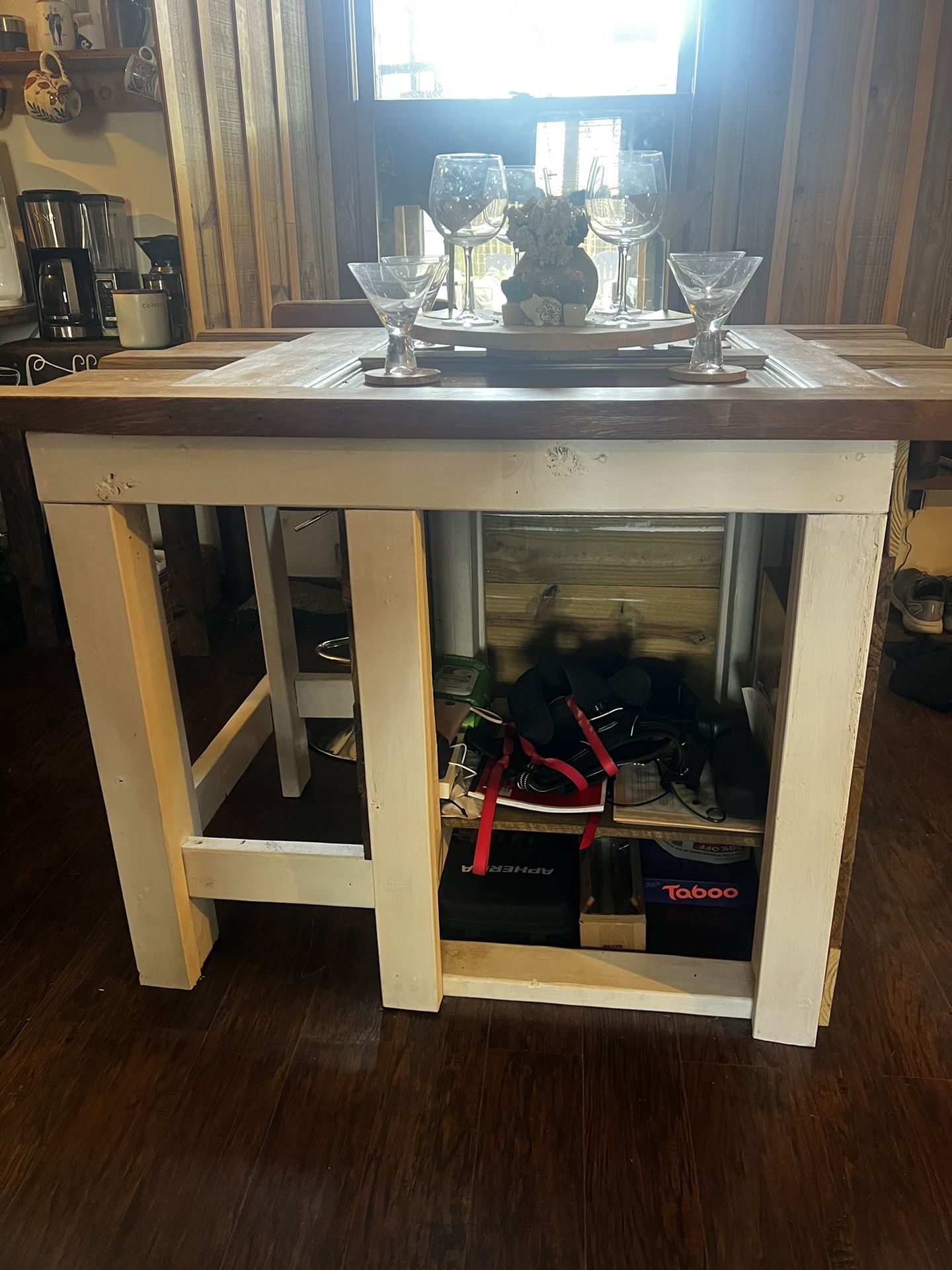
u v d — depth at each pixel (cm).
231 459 111
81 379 127
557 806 133
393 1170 115
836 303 214
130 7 227
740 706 165
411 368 119
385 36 228
